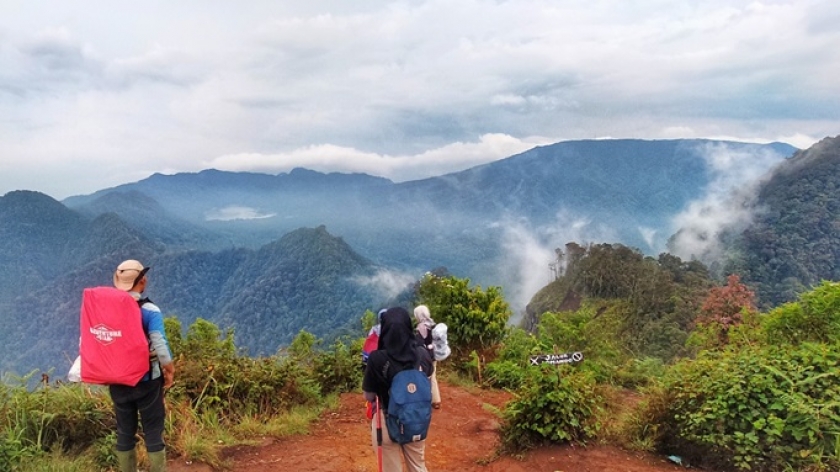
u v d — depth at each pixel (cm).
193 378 654
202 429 568
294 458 546
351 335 1023
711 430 484
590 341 1095
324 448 582
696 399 511
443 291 1114
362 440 622
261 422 650
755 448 457
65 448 503
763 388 480
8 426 492
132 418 427
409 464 411
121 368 397
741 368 514
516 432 547
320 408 750
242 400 679
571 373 596
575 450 524
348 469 521
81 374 401
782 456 451
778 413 466
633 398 795
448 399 841
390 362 400
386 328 406
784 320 658
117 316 399
